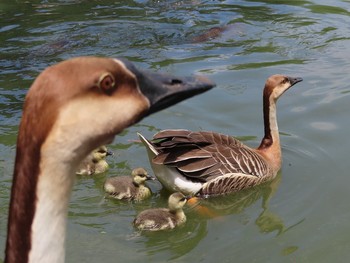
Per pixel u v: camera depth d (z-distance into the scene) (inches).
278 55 128.5
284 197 79.0
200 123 95.5
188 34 146.9
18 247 28.9
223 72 117.3
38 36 144.5
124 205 77.1
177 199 73.0
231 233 72.1
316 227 71.3
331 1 170.6
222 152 81.8
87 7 167.3
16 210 28.9
